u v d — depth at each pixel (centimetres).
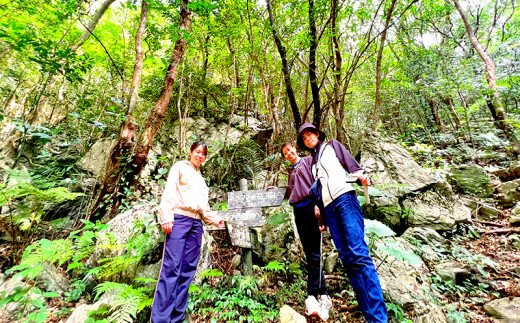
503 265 260
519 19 859
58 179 395
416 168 377
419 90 682
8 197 256
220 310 221
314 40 426
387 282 232
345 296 238
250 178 451
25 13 429
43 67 361
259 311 219
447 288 229
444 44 882
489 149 573
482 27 889
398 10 483
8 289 226
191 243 210
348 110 714
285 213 302
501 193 390
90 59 427
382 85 621
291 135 521
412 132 735
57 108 615
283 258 295
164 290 180
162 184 381
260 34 438
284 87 559
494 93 564
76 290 242
